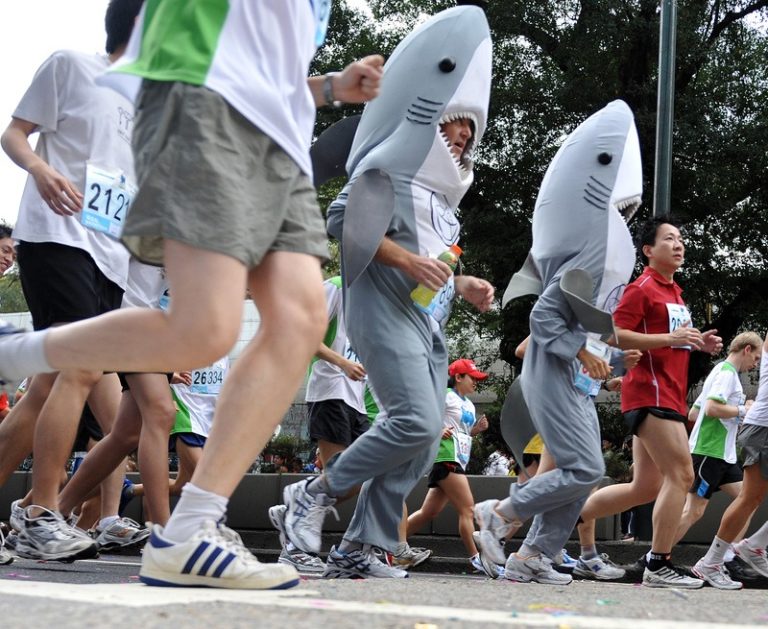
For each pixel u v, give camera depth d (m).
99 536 7.76
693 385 19.45
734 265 23.11
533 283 7.38
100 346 2.97
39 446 5.28
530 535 6.86
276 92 3.10
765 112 23.11
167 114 2.96
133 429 6.52
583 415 6.76
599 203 7.12
